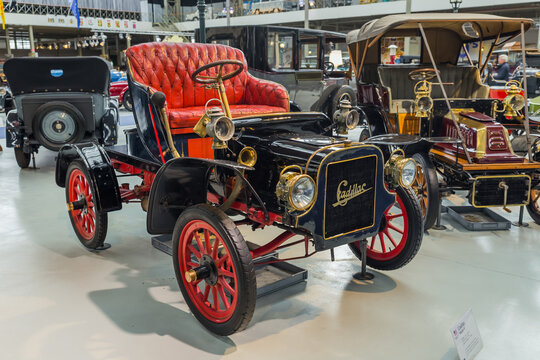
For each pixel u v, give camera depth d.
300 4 20.59
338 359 2.08
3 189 4.96
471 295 2.67
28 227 3.79
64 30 25.91
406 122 4.60
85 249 3.34
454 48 5.51
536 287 2.76
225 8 23.00
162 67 3.71
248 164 2.36
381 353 2.12
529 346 2.18
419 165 3.62
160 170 2.34
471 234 3.66
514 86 4.49
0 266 3.04
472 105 4.44
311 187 2.10
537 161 4.01
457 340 1.98
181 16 24.91
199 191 2.51
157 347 2.16
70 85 5.52
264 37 6.61
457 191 5.01
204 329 2.32
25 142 5.46
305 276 2.84
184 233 2.36
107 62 5.48
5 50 28.31
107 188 3.07
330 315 2.45
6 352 2.11
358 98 5.39
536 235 3.64
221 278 2.22
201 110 3.33
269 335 2.27
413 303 2.57
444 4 16.53
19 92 5.41
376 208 2.45
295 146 2.38
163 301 2.60
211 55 3.99
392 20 4.21
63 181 3.60
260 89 4.02
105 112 5.65
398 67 5.42
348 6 19.19
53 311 2.48
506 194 3.52
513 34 4.68
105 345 2.18
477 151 3.66
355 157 2.29
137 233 3.68
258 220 2.40
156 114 3.04
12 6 19.62
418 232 2.68
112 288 2.75
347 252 3.30
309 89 7.63
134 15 23.72
